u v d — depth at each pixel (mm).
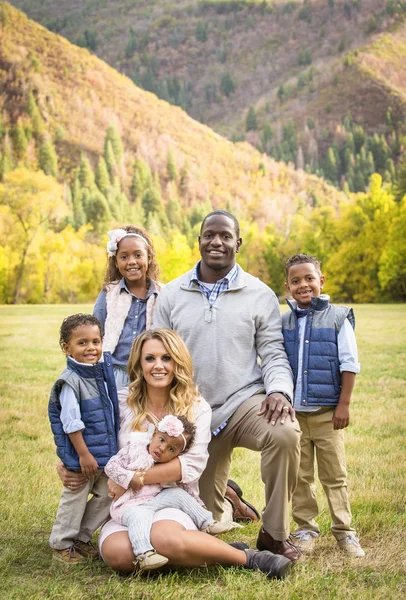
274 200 134000
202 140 167000
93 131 149000
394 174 137750
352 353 3846
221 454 3877
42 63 163875
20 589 3129
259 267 71438
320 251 61438
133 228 4598
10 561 3508
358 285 56625
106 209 100750
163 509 3402
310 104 194750
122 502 3434
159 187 136125
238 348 3861
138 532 3219
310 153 165875
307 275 4012
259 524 4258
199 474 3523
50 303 65938
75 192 102125
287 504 3539
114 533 3346
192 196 137125
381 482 4988
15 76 149500
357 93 186250
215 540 3332
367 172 148125
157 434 3477
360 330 21344
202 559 3287
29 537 3889
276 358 3902
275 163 158625
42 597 3041
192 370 3709
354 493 4676
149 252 4516
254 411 3695
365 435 6871
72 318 3707
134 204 114812
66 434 3602
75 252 67750
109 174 132125
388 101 179125
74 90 162250
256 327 3980
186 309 3951
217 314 3877
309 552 3693
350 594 3061
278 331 4012
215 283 3984
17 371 12242
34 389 10148
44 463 5758
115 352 4316
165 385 3639
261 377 3936
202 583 3219
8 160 117250
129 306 4406
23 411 8320
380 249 55094
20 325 26234
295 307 4086
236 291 3949
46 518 4250
